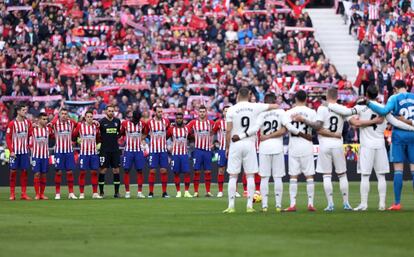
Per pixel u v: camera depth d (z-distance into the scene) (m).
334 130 44.12
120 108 84.69
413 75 93.38
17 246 30.56
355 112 43.91
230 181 43.69
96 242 31.44
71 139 59.91
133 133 60.44
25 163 59.19
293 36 95.81
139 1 98.06
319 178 78.62
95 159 60.09
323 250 28.78
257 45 93.50
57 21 93.81
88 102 82.94
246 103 42.75
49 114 81.50
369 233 33.53
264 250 28.83
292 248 29.31
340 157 44.25
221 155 61.00
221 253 28.22
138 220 39.97
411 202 52.09
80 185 60.25
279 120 43.72
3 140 81.12
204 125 60.69
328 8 109.38
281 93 86.94
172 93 86.44
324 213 42.31
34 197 61.25
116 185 60.59
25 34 92.38
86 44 92.38
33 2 95.81
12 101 85.12
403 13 100.62
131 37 92.50
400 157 44.47
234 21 95.50
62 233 34.59
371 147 44.38
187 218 40.50
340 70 99.88
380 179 44.69
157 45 91.94
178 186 61.38
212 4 98.25
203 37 94.19
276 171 43.94
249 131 42.56
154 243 30.92
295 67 90.25
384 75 91.88
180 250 29.02
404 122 44.03
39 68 87.69
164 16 96.19
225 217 40.53
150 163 60.50
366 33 99.25
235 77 88.44
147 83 87.00
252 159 43.22
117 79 87.19
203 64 90.50
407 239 31.67
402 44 96.12
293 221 38.12
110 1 97.81
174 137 60.97
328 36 103.19
